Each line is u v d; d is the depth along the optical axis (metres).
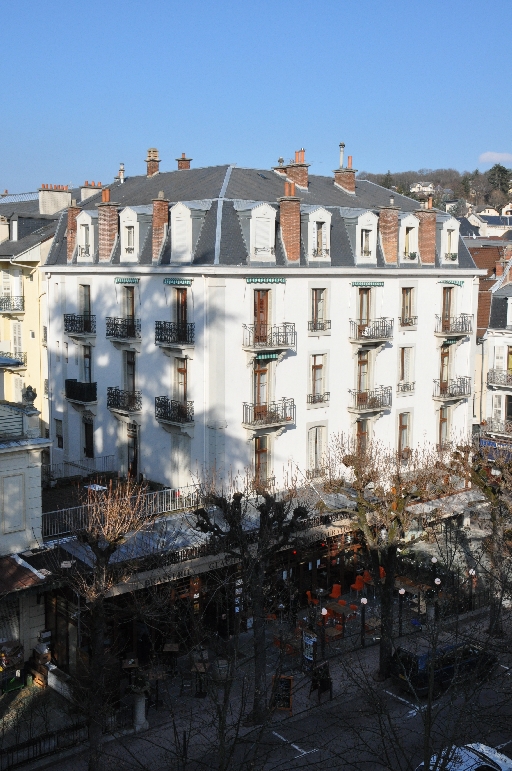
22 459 27.11
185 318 34.59
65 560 26.64
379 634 32.00
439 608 26.78
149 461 37.19
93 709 21.69
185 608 29.27
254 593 25.11
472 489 40.66
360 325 38.22
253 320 34.06
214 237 33.47
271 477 34.50
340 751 24.12
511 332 47.97
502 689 26.11
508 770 21.58
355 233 37.88
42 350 46.12
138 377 37.41
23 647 27.03
